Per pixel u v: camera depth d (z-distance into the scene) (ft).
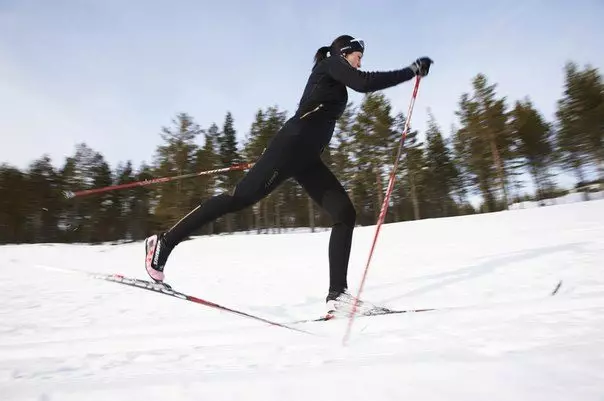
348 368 3.84
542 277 10.29
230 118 96.58
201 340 6.77
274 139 7.83
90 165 95.09
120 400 3.49
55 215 93.35
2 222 91.30
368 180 81.71
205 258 28.94
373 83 6.93
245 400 3.28
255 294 12.80
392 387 3.26
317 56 8.59
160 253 7.40
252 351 5.38
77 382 4.20
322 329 6.63
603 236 16.98
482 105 75.77
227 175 82.23
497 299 8.49
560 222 25.62
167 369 4.75
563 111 78.69
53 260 30.30
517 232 23.58
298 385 3.49
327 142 8.22
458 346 4.49
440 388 3.15
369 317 7.01
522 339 4.48
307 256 24.77
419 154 79.97
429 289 10.62
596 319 5.10
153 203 82.43
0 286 17.69
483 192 88.79
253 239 42.14
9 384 4.40
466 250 18.67
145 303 12.15
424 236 28.32
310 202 88.99
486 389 3.04
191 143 77.61
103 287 16.55
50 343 7.01
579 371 3.22
